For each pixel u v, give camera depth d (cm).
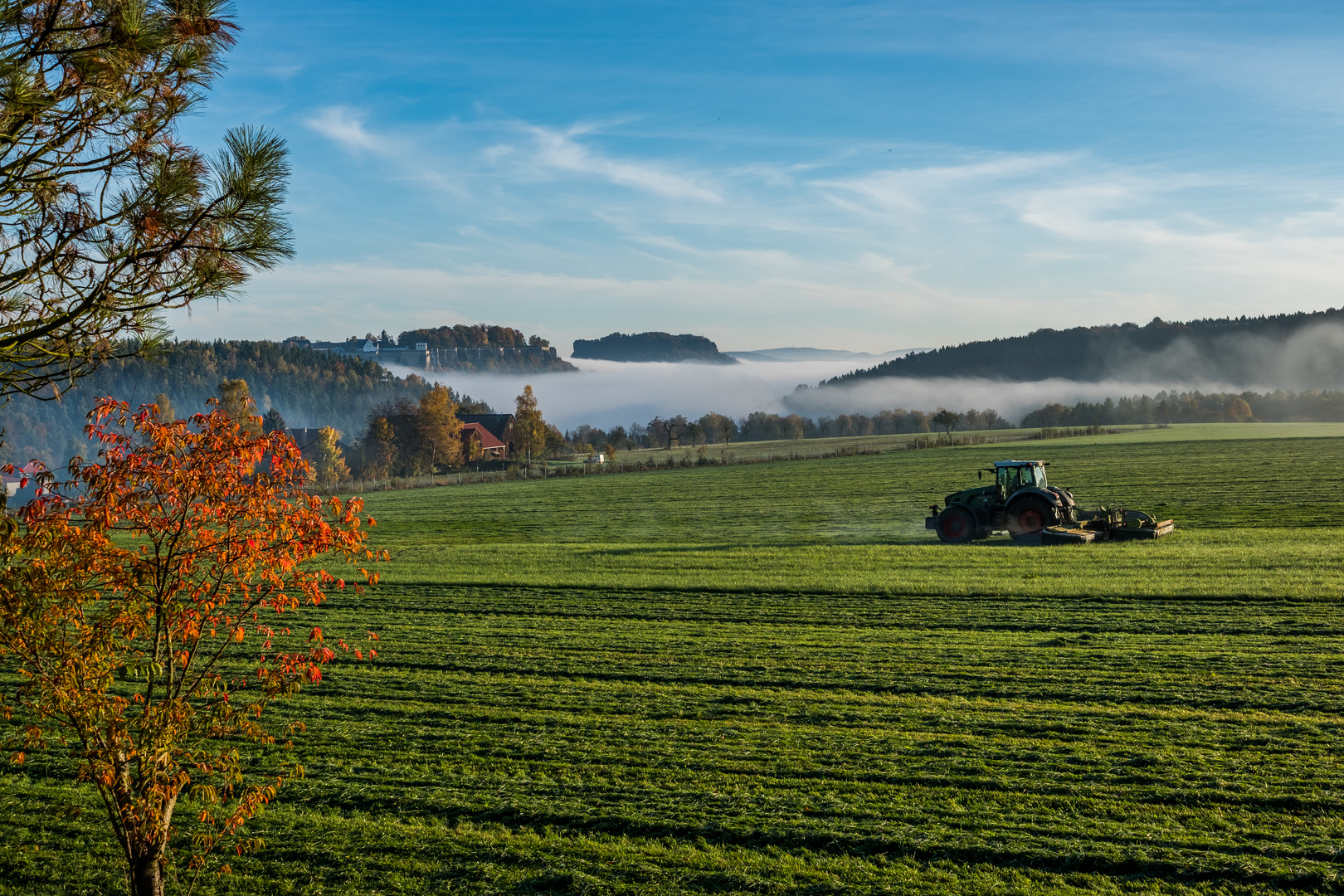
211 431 546
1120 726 940
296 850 713
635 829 739
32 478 521
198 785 551
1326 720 927
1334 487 3650
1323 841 661
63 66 452
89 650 514
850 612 1608
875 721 994
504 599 1870
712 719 1023
